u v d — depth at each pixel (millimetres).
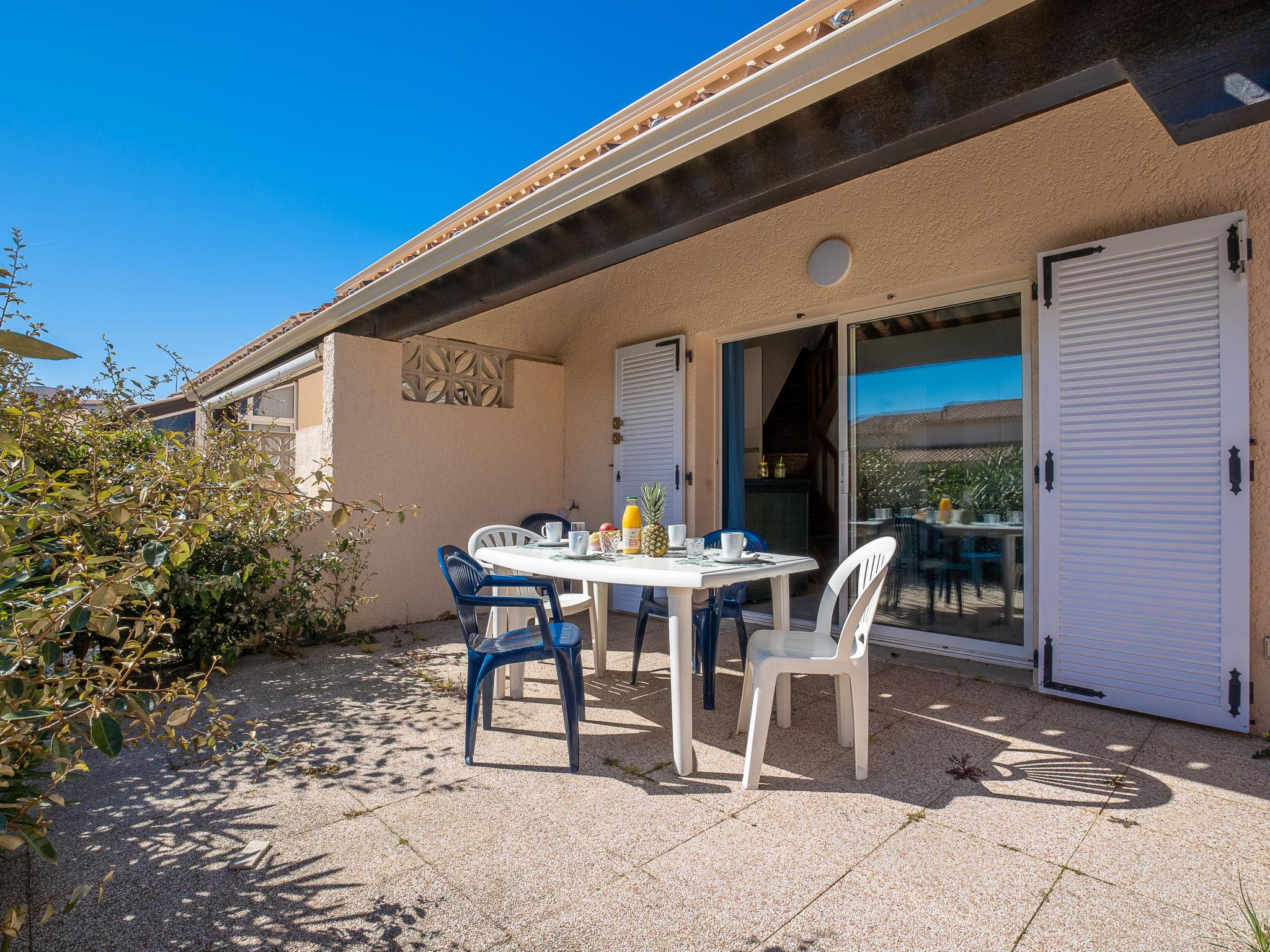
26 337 955
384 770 2547
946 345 4133
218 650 3836
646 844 2012
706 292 5094
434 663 4086
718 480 5387
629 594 5711
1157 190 3107
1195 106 2018
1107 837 2037
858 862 1908
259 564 4078
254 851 1966
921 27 2078
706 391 5297
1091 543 3191
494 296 4160
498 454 5840
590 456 6055
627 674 3900
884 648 4320
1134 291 3078
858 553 2902
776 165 2820
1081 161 3334
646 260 5520
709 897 1744
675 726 2504
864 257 4160
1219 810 2197
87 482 2238
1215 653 2865
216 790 2377
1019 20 2152
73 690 1652
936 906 1701
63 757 1427
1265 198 2830
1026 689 3488
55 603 1430
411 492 5270
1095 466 3182
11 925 1262
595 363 6023
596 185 3164
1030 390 3729
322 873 1857
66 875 1853
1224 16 1856
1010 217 3561
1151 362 3029
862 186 4168
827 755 2686
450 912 1683
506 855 1949
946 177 3805
